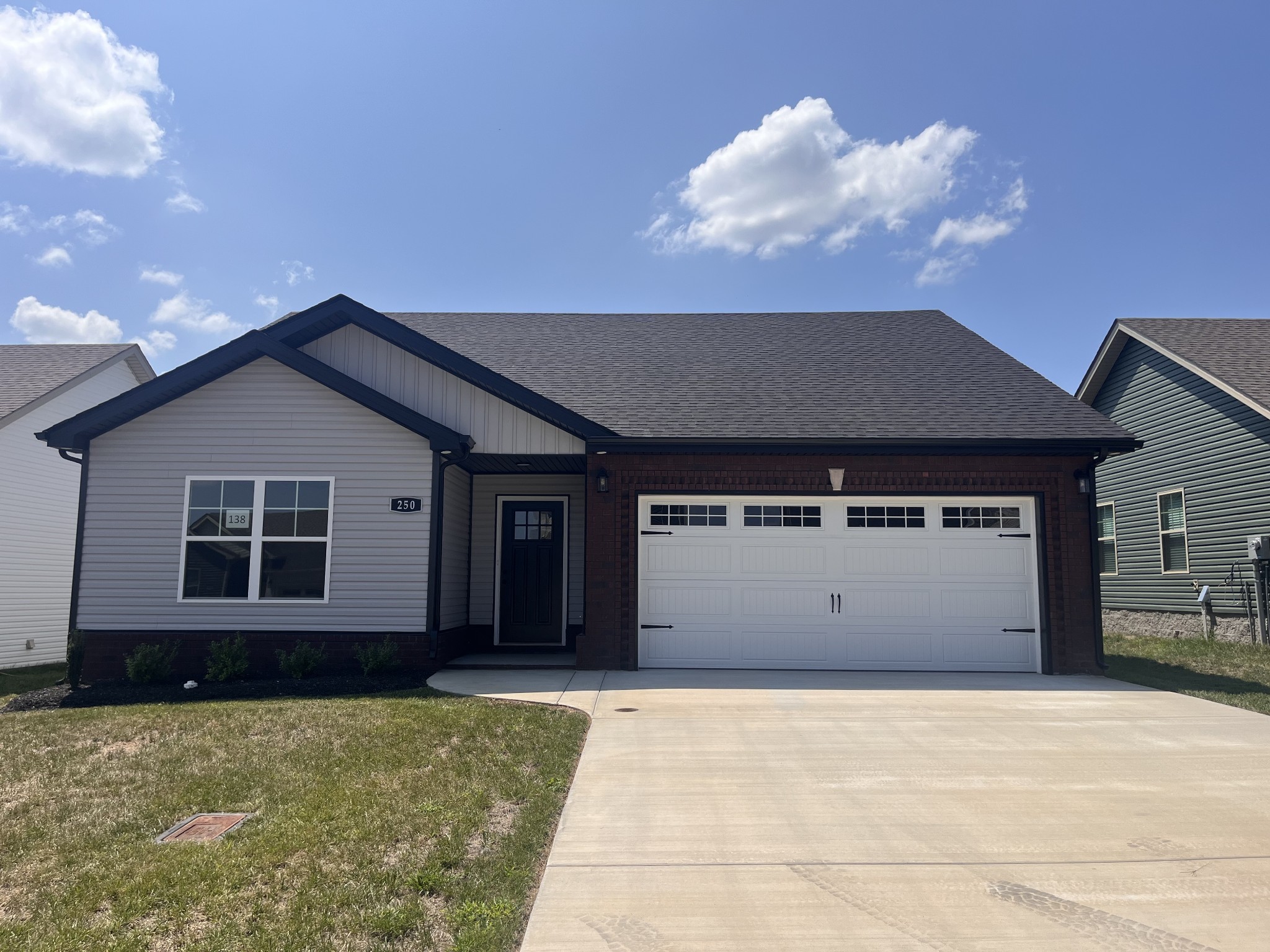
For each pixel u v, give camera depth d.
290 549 11.41
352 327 12.36
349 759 6.68
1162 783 6.26
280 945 3.80
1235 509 15.16
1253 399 14.12
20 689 12.51
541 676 10.91
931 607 11.79
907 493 11.85
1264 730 7.93
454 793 5.84
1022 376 13.69
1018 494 11.88
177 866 4.61
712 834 5.22
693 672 11.32
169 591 11.30
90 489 11.45
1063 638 11.57
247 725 7.77
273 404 11.59
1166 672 11.83
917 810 5.66
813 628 11.75
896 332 15.78
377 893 4.31
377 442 11.56
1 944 3.82
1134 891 4.43
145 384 11.18
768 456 11.85
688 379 13.41
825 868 4.73
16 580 15.23
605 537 11.69
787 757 6.91
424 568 11.37
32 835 5.17
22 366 17.22
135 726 7.84
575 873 4.66
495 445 12.04
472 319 16.09
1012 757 6.95
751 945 3.88
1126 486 18.61
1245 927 4.04
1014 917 4.14
